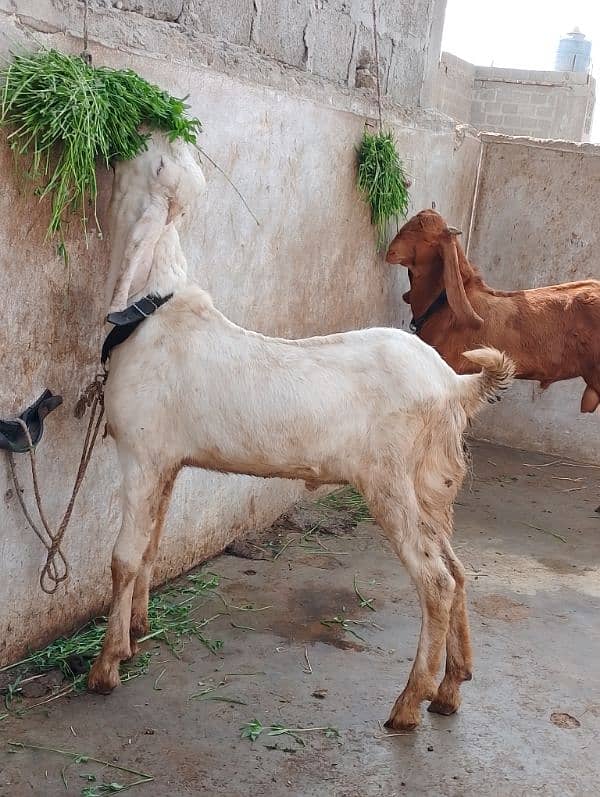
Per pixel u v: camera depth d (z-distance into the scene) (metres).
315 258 5.21
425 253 5.50
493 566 5.02
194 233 4.14
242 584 4.52
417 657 3.35
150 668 3.69
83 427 3.70
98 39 3.39
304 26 5.02
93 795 2.91
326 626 4.17
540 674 3.88
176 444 3.40
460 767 3.22
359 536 5.27
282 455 3.30
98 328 3.66
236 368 3.29
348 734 3.35
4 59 3.03
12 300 3.24
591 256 7.12
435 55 6.46
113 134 3.23
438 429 3.36
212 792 2.98
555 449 7.29
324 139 5.05
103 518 3.92
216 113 4.11
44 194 3.18
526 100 13.13
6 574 3.45
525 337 5.62
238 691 3.57
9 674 3.51
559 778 3.20
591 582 4.91
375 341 3.37
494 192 7.38
